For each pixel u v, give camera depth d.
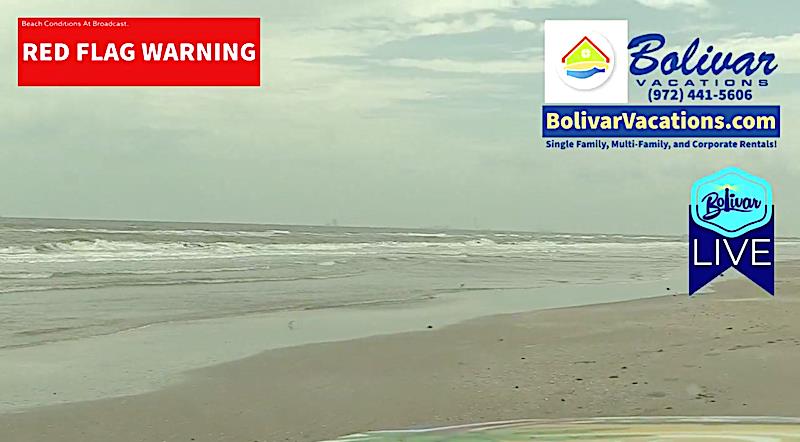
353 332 9.55
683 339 8.43
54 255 25.30
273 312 11.68
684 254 38.22
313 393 6.18
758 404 5.47
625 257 33.78
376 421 5.33
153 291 14.45
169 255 27.19
